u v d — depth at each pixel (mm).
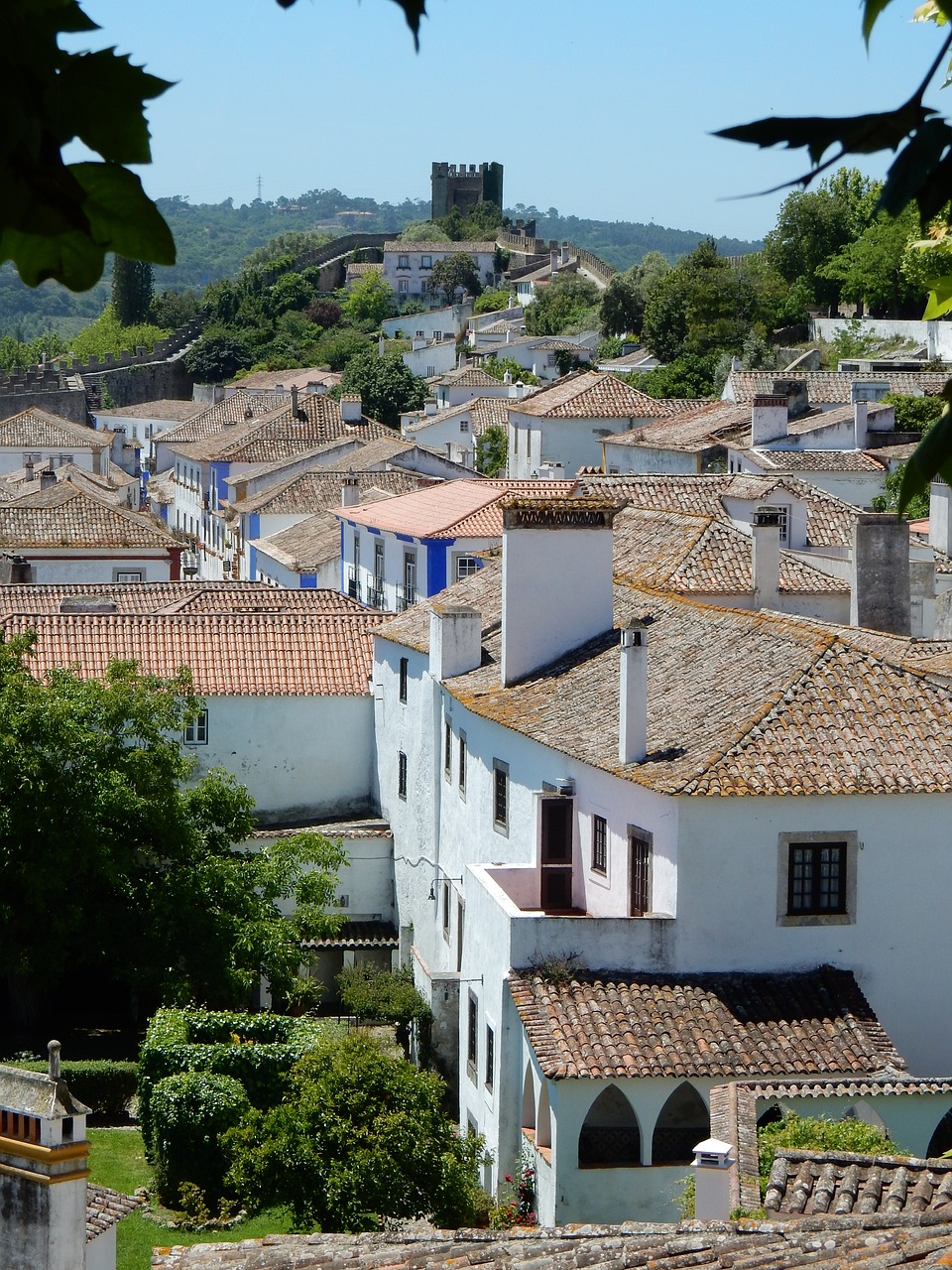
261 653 57750
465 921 38188
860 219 143750
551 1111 30234
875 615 48219
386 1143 32031
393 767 54031
